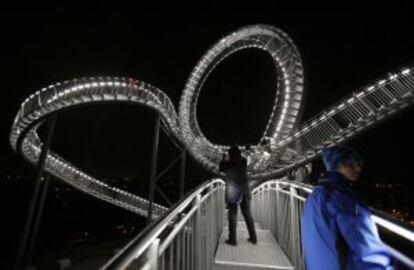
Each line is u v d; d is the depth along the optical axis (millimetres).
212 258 5828
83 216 73438
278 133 28422
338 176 2244
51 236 53781
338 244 2035
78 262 19844
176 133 29297
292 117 28391
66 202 82750
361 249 1889
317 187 2283
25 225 20828
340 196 2098
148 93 26031
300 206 5348
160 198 73125
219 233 8047
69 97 21672
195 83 32406
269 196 9234
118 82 25047
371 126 18625
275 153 23812
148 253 2123
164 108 26859
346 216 1984
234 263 5527
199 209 4539
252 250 6414
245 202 6816
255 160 24562
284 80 31375
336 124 20547
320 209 2127
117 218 76562
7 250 37844
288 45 30547
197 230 4359
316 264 2088
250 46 34594
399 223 2248
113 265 1527
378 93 18516
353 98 19641
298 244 5375
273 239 7676
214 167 27391
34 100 23953
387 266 1854
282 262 5734
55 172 28078
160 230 2188
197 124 31938
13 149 28516
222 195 9430
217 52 32500
